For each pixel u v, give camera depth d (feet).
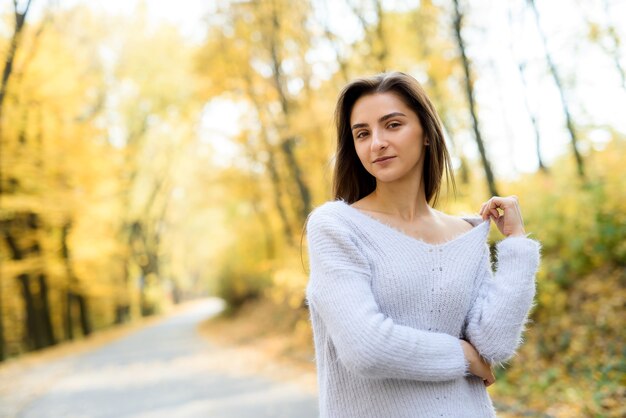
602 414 16.07
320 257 4.73
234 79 50.26
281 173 55.01
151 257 133.80
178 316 136.98
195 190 83.30
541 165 37.37
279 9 41.96
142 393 30.63
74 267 72.64
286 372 32.78
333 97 39.70
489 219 5.45
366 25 35.91
